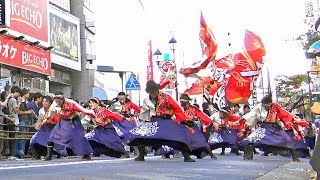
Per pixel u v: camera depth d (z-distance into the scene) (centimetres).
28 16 2048
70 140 1108
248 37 2728
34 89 2150
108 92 3253
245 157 1147
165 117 982
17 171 722
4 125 1205
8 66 1898
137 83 1970
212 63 2491
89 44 2962
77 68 2695
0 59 1798
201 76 2461
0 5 1664
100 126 1264
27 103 1327
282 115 1103
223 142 1564
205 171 736
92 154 1342
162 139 973
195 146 1155
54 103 1140
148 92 977
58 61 2458
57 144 1099
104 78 3188
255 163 973
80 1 2844
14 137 1242
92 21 2884
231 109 1681
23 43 1984
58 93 1112
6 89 1317
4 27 1689
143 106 984
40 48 2148
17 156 1284
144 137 977
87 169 764
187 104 1178
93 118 1266
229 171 740
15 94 1261
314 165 430
